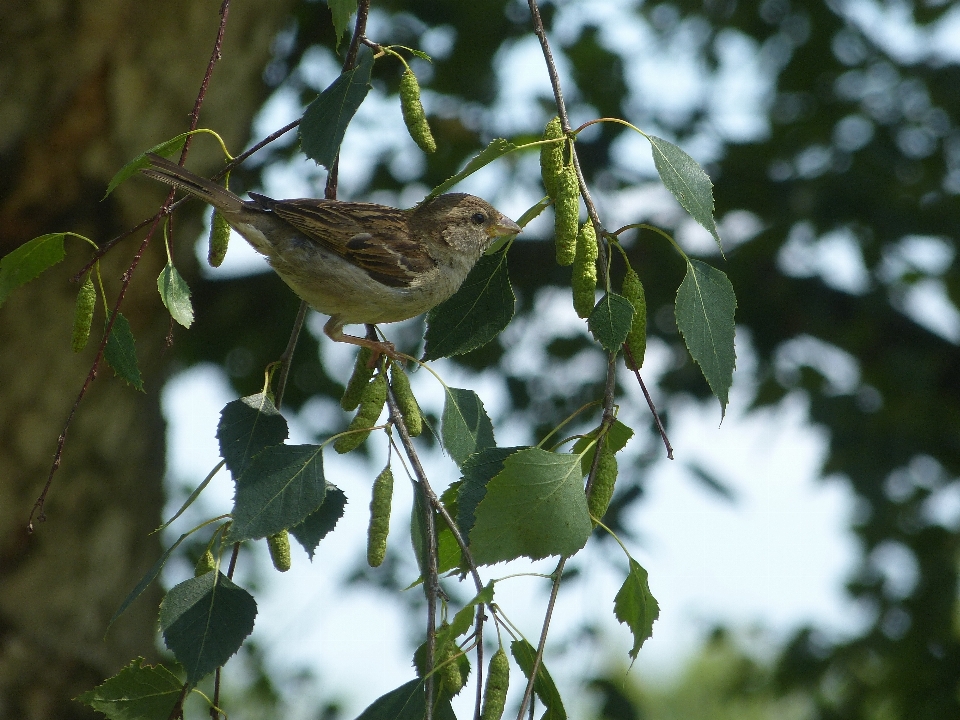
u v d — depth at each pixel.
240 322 14.93
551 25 14.84
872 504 14.03
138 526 11.73
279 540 5.18
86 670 10.85
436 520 5.35
